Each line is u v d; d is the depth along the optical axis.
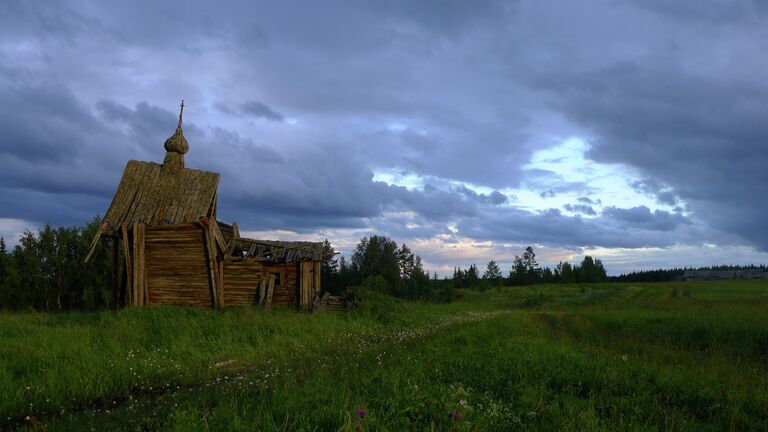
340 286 69.38
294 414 5.73
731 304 29.28
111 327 14.98
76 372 9.40
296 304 23.86
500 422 6.08
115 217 23.41
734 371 9.76
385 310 22.41
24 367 9.85
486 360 9.44
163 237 22.95
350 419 5.22
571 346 11.86
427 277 67.12
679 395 7.88
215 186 25.42
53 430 6.63
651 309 26.30
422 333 15.83
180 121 26.05
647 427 6.23
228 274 23.45
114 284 24.09
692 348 13.38
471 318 23.00
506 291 77.88
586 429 5.87
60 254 40.97
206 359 11.58
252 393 7.30
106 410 7.66
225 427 5.45
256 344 13.65
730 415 6.85
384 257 71.56
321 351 12.69
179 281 22.80
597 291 74.56
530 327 17.16
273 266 24.08
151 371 10.12
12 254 40.88
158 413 6.91
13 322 16.17
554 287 83.56
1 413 7.52
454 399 6.59
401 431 5.37
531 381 8.10
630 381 8.34
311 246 25.20
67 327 14.78
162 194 24.41
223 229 24.83
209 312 18.94
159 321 16.16
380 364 8.88
